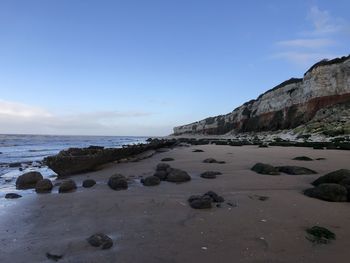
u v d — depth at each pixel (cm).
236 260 568
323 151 2536
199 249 618
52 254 614
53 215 889
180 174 1334
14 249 651
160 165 1609
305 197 981
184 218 809
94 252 619
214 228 728
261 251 601
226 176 1404
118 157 2188
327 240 645
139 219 816
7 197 1142
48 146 5962
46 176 1798
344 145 2800
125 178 1341
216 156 2334
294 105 6197
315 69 5691
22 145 6331
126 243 658
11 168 2275
